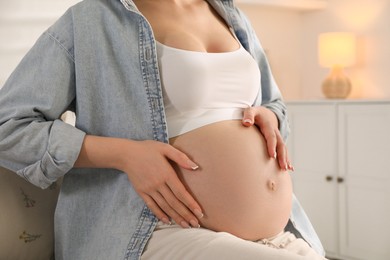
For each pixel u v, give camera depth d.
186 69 1.10
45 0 1.75
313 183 3.52
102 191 1.11
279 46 4.12
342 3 3.95
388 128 3.08
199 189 1.06
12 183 1.22
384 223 3.13
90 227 1.10
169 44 1.13
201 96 1.11
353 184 3.29
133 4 1.10
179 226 1.04
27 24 1.71
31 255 1.22
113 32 1.10
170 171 1.02
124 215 1.06
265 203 1.12
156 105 1.07
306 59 4.23
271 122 1.24
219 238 0.96
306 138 3.56
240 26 1.36
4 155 1.08
